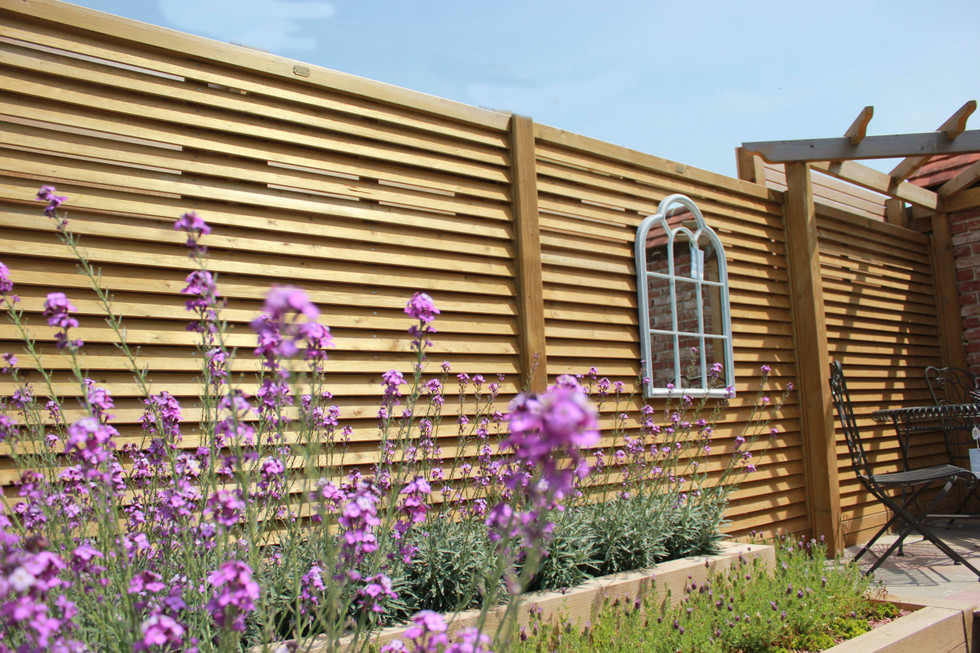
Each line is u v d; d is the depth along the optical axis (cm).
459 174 400
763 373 525
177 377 299
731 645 286
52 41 283
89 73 290
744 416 536
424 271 381
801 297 584
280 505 248
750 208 573
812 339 573
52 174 279
